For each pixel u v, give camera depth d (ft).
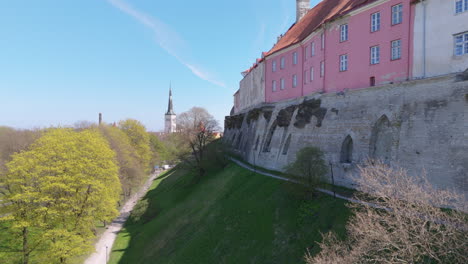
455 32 62.28
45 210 81.97
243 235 81.25
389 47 76.02
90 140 101.45
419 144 62.28
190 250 89.81
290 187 76.89
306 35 113.60
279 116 119.44
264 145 133.59
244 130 176.96
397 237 37.47
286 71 130.82
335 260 40.83
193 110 240.94
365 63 82.53
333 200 68.74
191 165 185.47
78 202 91.71
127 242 121.90
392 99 70.49
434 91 61.67
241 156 172.86
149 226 131.85
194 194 149.28
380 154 72.64
